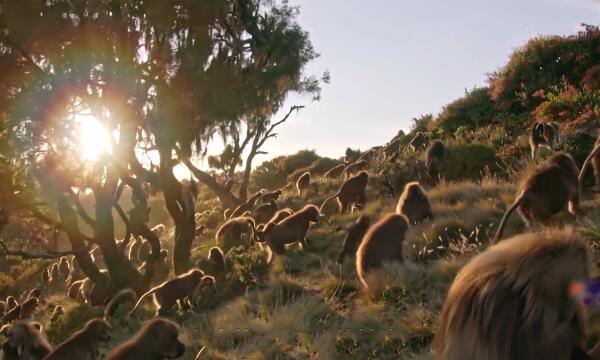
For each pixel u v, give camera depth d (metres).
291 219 15.02
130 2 17.48
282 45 21.45
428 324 8.05
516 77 26.92
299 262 14.15
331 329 8.90
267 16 22.20
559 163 9.28
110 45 17.25
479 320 1.30
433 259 11.09
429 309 8.53
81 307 16.91
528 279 1.29
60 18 16.38
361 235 12.51
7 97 16.81
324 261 13.87
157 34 17.98
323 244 15.20
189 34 18.97
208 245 22.12
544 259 1.32
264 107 23.88
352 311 9.61
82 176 19.16
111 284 19.70
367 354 7.88
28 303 19.97
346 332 8.55
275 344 8.91
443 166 18.42
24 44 16.48
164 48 18.67
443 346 1.37
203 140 20.27
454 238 11.45
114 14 17.25
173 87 18.47
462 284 1.37
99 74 16.97
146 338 7.87
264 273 14.44
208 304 13.97
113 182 19.50
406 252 11.26
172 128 18.14
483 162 17.98
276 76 20.88
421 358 6.91
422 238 11.59
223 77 19.08
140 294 19.70
